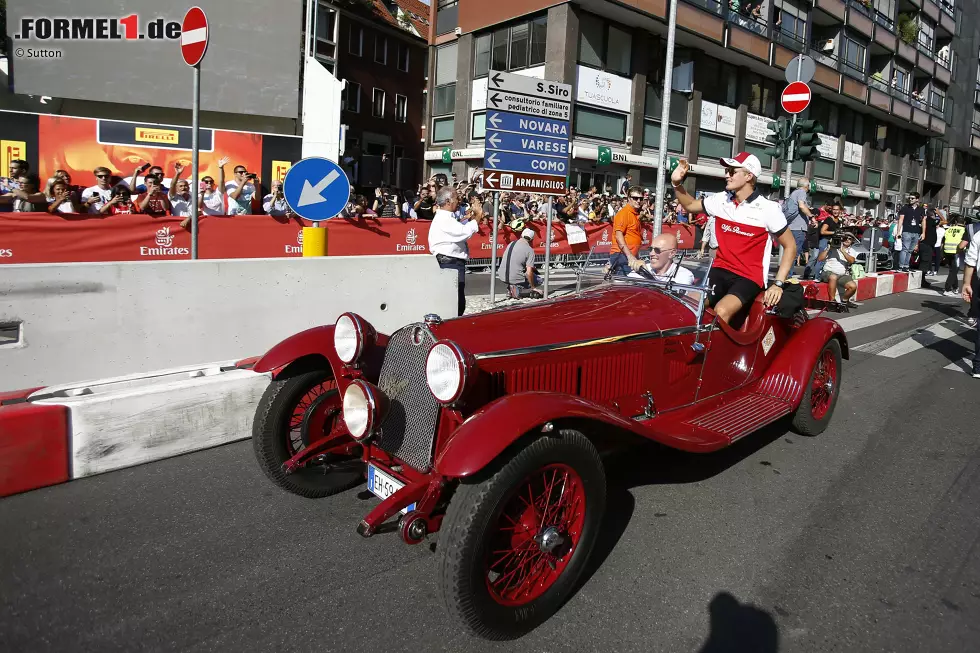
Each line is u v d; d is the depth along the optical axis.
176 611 2.66
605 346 3.35
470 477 2.45
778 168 30.70
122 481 3.80
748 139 28.77
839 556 3.21
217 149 11.75
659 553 3.21
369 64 28.20
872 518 3.61
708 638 2.59
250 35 12.28
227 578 2.89
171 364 4.98
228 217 9.88
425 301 6.86
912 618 2.73
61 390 4.12
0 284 4.12
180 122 12.77
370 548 3.18
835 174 36.12
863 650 2.53
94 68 11.81
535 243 14.01
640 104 23.38
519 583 2.62
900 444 4.77
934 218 16.39
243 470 4.00
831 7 31.39
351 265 6.14
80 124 10.78
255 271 5.44
